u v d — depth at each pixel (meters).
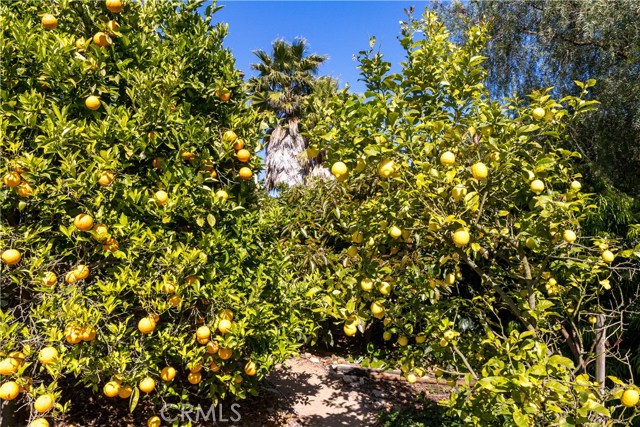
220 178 3.78
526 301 3.00
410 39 2.96
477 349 3.13
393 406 5.33
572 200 2.58
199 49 3.82
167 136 3.36
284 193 8.69
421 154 2.39
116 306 3.06
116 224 2.97
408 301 3.39
